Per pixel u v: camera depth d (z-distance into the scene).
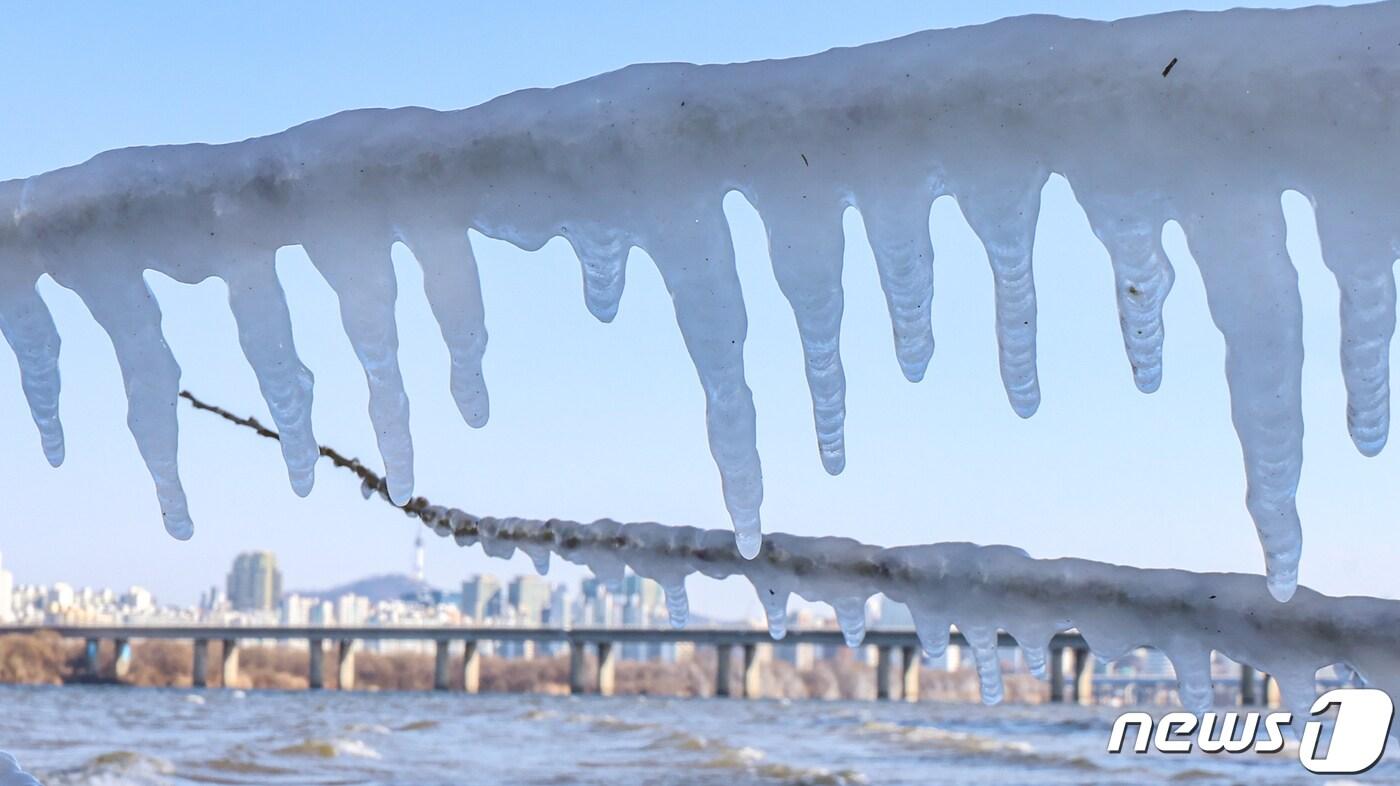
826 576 2.90
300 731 28.12
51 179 2.40
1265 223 1.88
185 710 40.44
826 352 2.12
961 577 2.83
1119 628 2.71
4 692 60.69
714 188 2.09
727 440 2.20
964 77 1.93
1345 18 1.78
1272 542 1.96
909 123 1.97
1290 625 2.51
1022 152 1.94
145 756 18.64
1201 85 1.84
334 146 2.24
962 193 1.99
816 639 78.44
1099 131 1.90
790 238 2.07
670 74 2.08
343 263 2.29
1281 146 1.83
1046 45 1.90
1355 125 1.79
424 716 38.78
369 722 34.09
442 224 2.23
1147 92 1.86
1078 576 2.70
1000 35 1.92
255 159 2.29
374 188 2.23
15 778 2.72
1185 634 2.62
